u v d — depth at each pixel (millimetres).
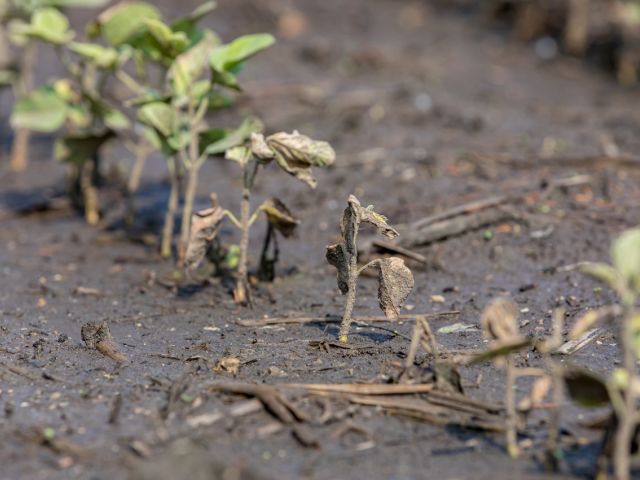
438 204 8531
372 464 4574
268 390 5121
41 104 8023
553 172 9117
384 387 5207
